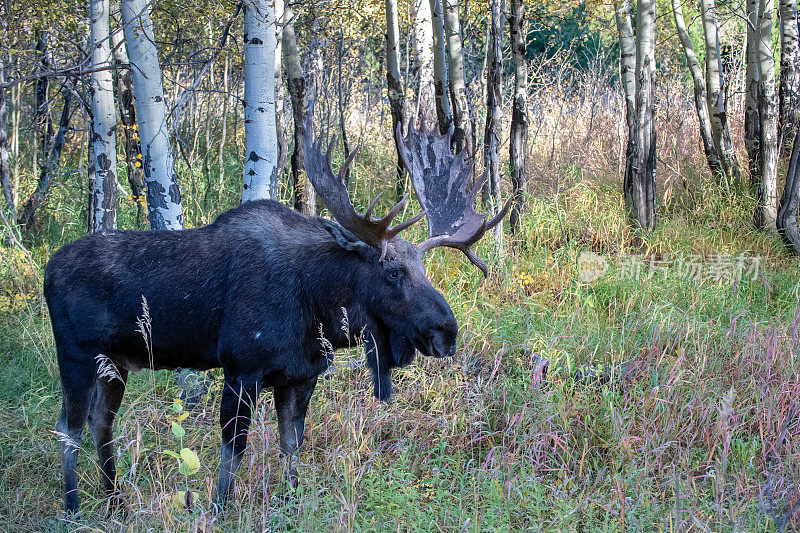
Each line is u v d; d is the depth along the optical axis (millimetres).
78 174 17828
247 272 6508
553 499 6152
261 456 6938
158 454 7156
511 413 7641
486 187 13039
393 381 8664
